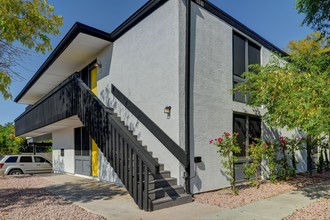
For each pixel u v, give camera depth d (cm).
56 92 1070
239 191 702
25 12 588
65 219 453
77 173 1213
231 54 806
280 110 585
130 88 798
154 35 717
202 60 703
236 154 803
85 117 790
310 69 632
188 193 611
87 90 789
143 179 539
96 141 721
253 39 922
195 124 666
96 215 480
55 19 662
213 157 704
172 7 666
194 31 687
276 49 1045
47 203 586
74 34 845
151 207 512
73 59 1051
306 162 1202
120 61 854
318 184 834
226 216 473
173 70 648
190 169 638
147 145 715
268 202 582
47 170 1514
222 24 784
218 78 750
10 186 871
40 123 1298
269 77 694
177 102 631
